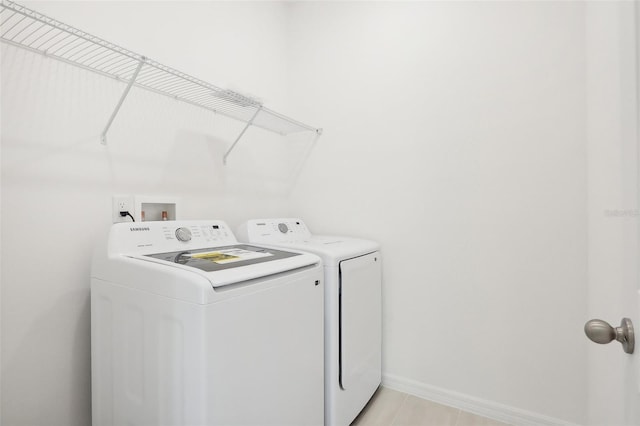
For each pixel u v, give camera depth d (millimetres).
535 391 1605
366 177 2080
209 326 880
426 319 1887
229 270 1008
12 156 1103
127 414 1079
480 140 1728
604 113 1056
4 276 1091
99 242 1227
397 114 1972
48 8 1174
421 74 1893
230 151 1955
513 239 1648
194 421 885
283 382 1148
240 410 977
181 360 916
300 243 1761
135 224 1279
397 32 1974
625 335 564
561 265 1541
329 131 2230
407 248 1940
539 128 1582
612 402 921
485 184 1716
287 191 2404
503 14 1666
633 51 586
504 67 1664
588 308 1470
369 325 1781
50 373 1200
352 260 1589
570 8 1506
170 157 1613
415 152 1912
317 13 2285
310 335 1298
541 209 1582
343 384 1512
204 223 1549
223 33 1897
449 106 1811
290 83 2410
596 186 1240
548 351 1575
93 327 1213
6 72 1087
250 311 1010
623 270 690
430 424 1664
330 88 2227
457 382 1802
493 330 1706
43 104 1172
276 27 2324
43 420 1183
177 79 1449
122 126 1415
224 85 1894
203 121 1784
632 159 594
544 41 1568
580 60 1486
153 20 1521
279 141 2352
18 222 1117
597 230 1222
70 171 1246
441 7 1837
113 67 1374
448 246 1819
